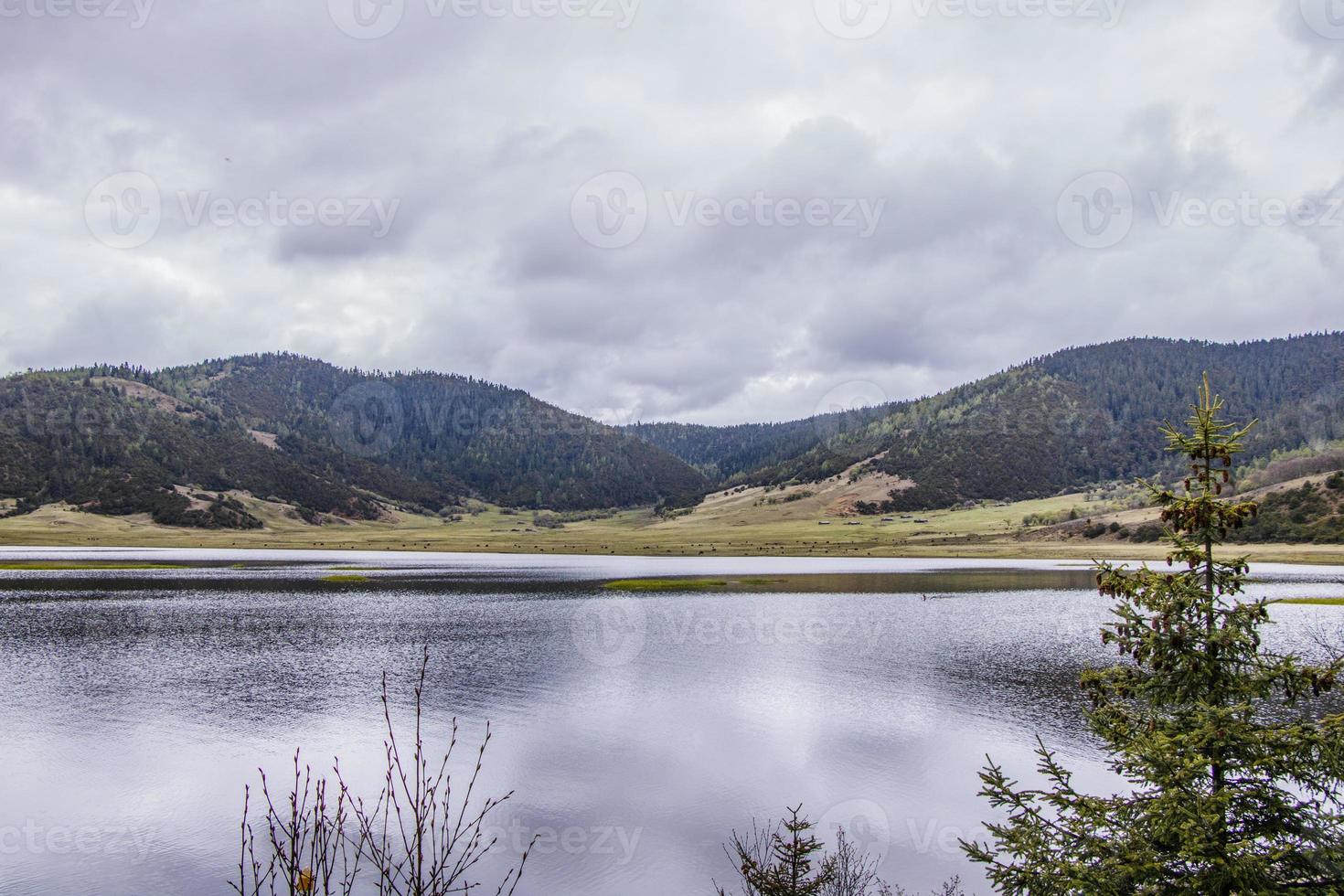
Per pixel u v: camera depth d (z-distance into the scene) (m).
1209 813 10.27
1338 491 153.75
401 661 51.94
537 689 43.94
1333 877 10.08
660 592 95.00
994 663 51.25
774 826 25.80
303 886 8.24
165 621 69.62
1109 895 10.34
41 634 62.53
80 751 33.31
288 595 90.12
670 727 36.75
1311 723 10.78
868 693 42.97
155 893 21.38
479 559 163.38
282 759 32.56
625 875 22.17
